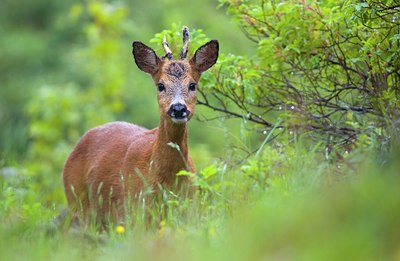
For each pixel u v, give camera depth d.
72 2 33.34
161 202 11.40
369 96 11.77
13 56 31.73
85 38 31.50
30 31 33.28
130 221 10.42
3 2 34.22
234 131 16.88
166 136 11.76
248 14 13.18
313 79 12.55
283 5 12.31
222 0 13.34
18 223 9.85
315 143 11.84
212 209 10.33
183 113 11.56
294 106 11.98
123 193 12.07
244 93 12.91
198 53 12.32
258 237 8.19
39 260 8.55
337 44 12.07
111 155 12.80
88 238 9.52
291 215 8.34
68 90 23.62
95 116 23.73
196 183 10.73
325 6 12.32
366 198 8.24
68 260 8.65
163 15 28.45
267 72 12.84
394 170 8.86
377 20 11.73
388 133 10.46
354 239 7.69
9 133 20.53
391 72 11.59
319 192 9.27
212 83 12.89
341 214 8.21
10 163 15.63
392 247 7.70
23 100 30.03
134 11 29.36
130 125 13.41
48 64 31.94
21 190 12.90
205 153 18.55
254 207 9.34
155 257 8.47
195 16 26.69
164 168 11.77
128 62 28.50
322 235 7.93
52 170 20.58
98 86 25.36
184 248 8.63
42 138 22.58
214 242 8.77
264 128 12.83
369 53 11.73
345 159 10.38
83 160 13.36
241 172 11.28
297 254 7.75
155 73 12.40
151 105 26.81
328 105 12.24
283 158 11.05
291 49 12.48
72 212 11.31
